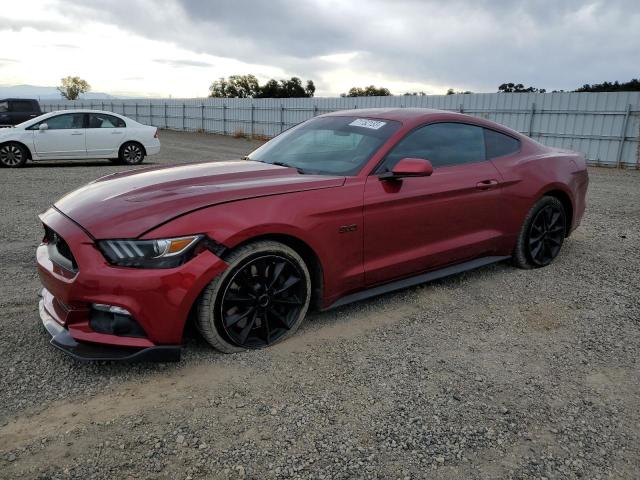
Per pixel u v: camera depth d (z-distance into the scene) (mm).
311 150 3893
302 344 3211
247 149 20578
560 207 4812
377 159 3555
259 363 2961
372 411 2549
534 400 2689
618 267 4910
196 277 2719
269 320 3180
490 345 3287
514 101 19047
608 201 8891
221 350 3000
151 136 13938
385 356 3096
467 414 2549
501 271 4691
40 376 2773
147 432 2342
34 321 3424
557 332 3502
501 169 4305
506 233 4395
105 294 2629
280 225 2979
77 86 85312
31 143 12391
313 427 2412
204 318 2852
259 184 3133
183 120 37375
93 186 3369
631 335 3482
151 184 3184
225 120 33375
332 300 3395
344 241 3314
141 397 2609
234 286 2951
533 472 2166
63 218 2908
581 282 4465
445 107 21359
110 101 44844
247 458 2193
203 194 2922
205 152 18234
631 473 2180
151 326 2680
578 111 17344
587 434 2426
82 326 2725
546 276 4594
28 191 8680
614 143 16641
